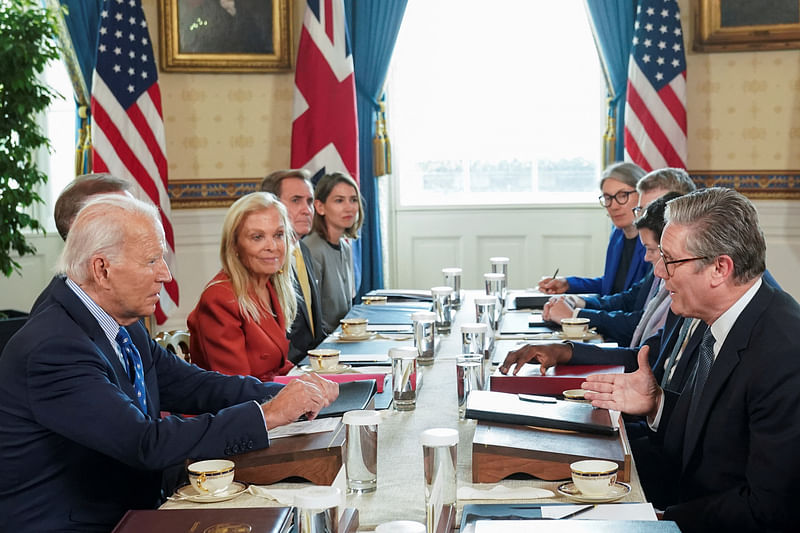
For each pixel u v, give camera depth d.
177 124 6.40
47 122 6.64
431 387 2.61
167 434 1.82
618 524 1.42
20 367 1.84
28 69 5.25
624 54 6.18
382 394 2.50
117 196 1.96
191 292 6.49
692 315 2.02
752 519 1.82
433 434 1.50
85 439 1.81
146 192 5.83
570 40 6.69
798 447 1.79
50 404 1.81
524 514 1.55
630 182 4.19
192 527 1.49
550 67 6.72
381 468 1.89
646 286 3.77
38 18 5.34
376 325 3.65
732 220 1.93
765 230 6.23
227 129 6.43
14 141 5.65
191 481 1.75
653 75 5.91
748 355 1.90
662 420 2.19
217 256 6.51
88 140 6.13
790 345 1.85
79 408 1.81
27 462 1.85
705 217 1.94
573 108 6.73
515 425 1.96
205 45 6.31
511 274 6.79
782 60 6.09
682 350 2.42
